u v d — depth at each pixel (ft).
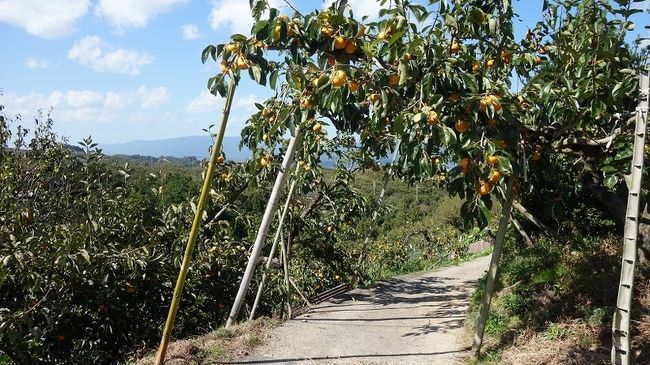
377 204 31.83
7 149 26.55
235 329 19.08
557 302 16.99
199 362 15.51
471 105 11.10
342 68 10.82
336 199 27.43
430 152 11.37
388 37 11.48
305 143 21.54
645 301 15.14
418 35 11.03
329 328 19.83
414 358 15.93
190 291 23.85
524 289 19.42
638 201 10.48
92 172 25.21
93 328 20.95
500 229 14.35
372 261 43.70
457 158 12.17
